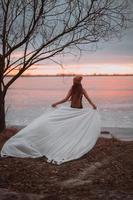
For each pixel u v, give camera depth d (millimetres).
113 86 123688
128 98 51531
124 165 8953
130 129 16281
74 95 10305
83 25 12977
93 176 8219
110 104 39188
